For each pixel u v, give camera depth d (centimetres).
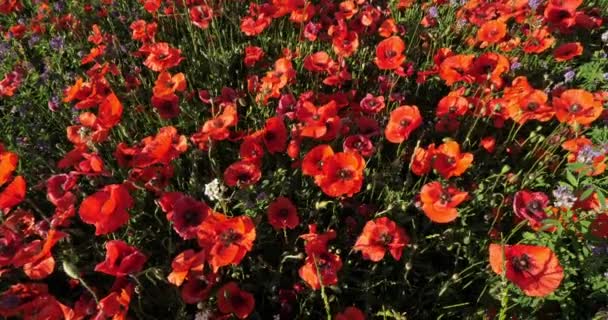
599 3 113
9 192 51
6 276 58
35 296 52
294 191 70
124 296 47
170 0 98
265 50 98
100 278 61
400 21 104
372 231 53
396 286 62
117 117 60
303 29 94
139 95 85
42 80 84
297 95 87
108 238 61
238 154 75
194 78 91
